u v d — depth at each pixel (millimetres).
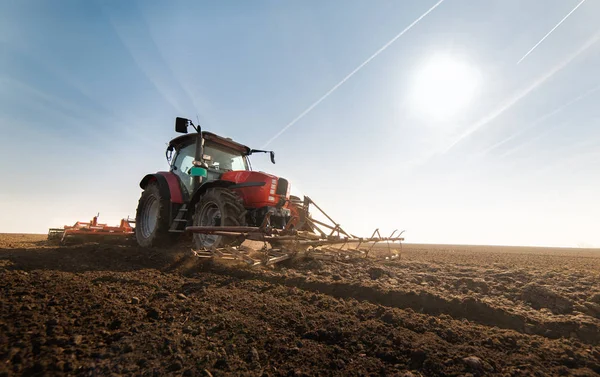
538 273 4762
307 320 2121
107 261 3988
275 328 1981
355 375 1454
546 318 2303
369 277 3730
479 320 2301
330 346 1750
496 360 1618
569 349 1761
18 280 2691
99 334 1749
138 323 1963
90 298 2363
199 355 1565
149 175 6672
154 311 2164
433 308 2502
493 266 6031
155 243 5828
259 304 2449
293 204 6027
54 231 8117
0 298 2184
